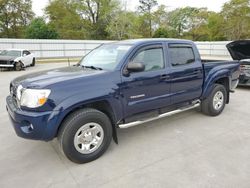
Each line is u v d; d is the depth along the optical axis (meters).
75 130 3.03
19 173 2.96
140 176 2.85
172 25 59.41
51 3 46.81
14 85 3.34
